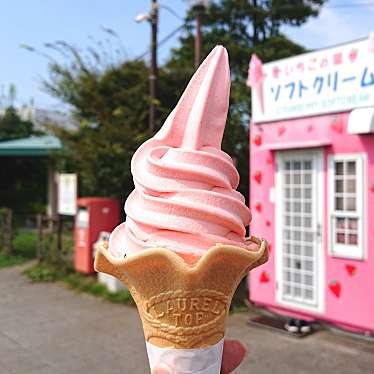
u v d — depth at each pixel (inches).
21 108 864.9
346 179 194.9
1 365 171.2
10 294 276.4
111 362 173.2
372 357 176.7
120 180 330.3
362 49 185.2
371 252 185.6
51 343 193.8
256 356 177.8
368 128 177.6
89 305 252.1
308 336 200.7
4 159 689.6
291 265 216.1
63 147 380.5
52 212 564.4
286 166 219.0
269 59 500.7
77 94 354.0
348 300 192.9
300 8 571.8
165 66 381.7
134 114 341.7
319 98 201.5
